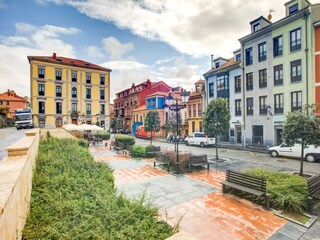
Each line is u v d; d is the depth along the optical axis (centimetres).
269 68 2025
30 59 3516
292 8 1880
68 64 3844
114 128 4544
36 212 286
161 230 283
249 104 2250
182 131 3039
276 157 1461
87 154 707
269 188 606
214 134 1335
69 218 268
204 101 2872
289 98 1847
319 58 1661
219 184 803
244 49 2286
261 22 2131
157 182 837
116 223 267
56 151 710
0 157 644
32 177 421
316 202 582
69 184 381
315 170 1045
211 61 2995
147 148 1424
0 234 142
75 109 3922
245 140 2269
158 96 3603
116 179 883
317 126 761
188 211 561
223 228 470
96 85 4156
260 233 447
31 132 723
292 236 434
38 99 3566
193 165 1008
